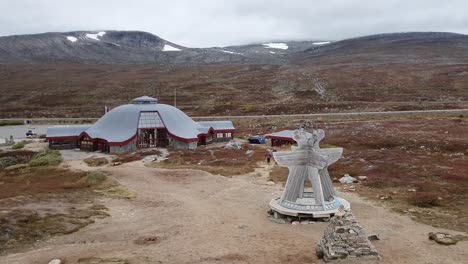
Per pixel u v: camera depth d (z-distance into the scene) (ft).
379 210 96.17
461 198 103.35
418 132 219.82
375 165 141.90
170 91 565.12
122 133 215.92
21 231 81.35
